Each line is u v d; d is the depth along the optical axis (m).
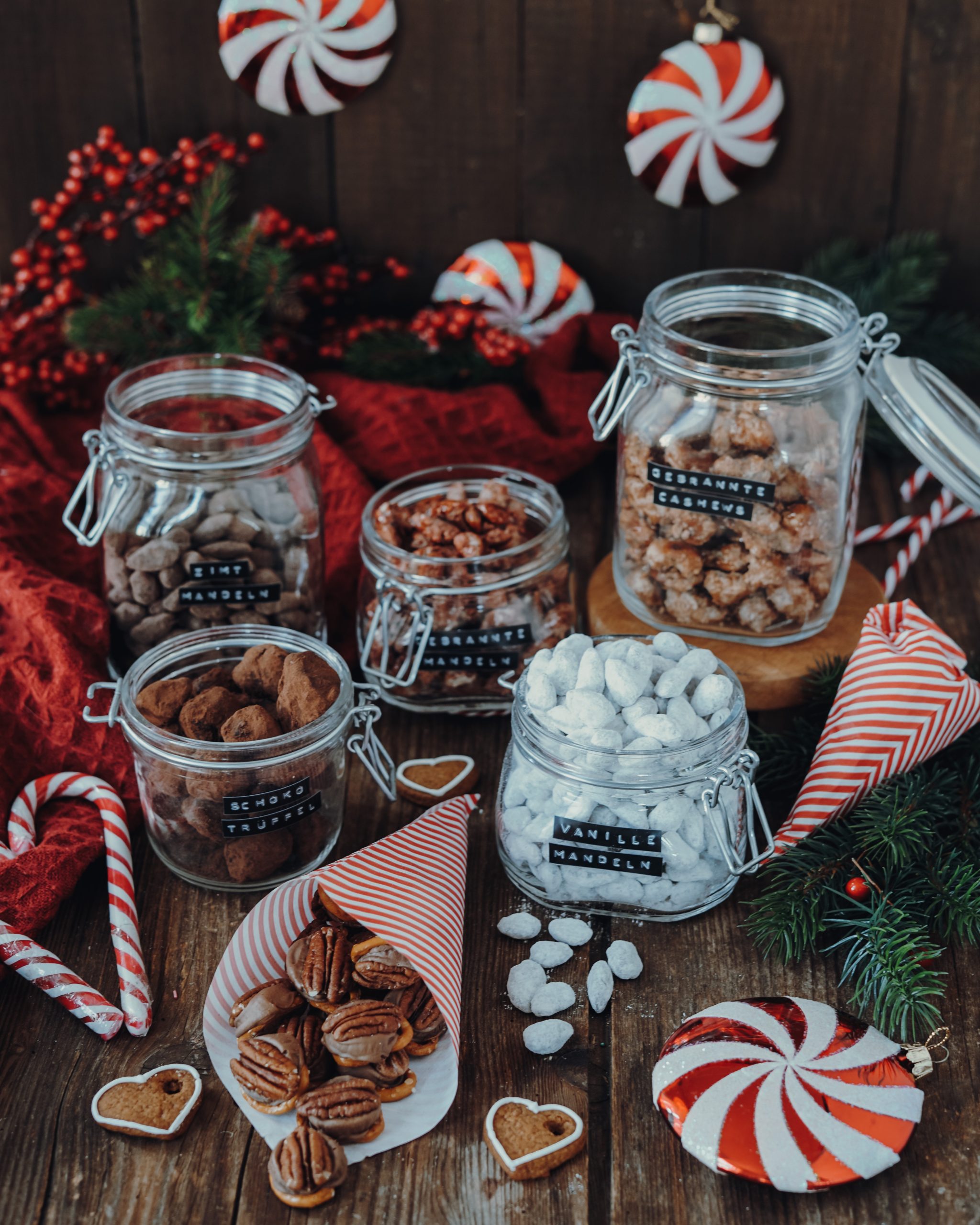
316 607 1.31
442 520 1.25
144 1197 0.85
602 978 0.99
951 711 1.06
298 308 1.62
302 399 1.26
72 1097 0.92
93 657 1.26
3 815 1.14
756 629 1.24
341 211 1.71
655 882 1.02
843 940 0.99
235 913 1.08
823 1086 0.88
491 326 1.68
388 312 1.78
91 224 1.57
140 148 1.66
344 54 1.54
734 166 1.59
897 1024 0.95
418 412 1.57
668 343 1.16
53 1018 0.98
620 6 1.55
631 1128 0.89
